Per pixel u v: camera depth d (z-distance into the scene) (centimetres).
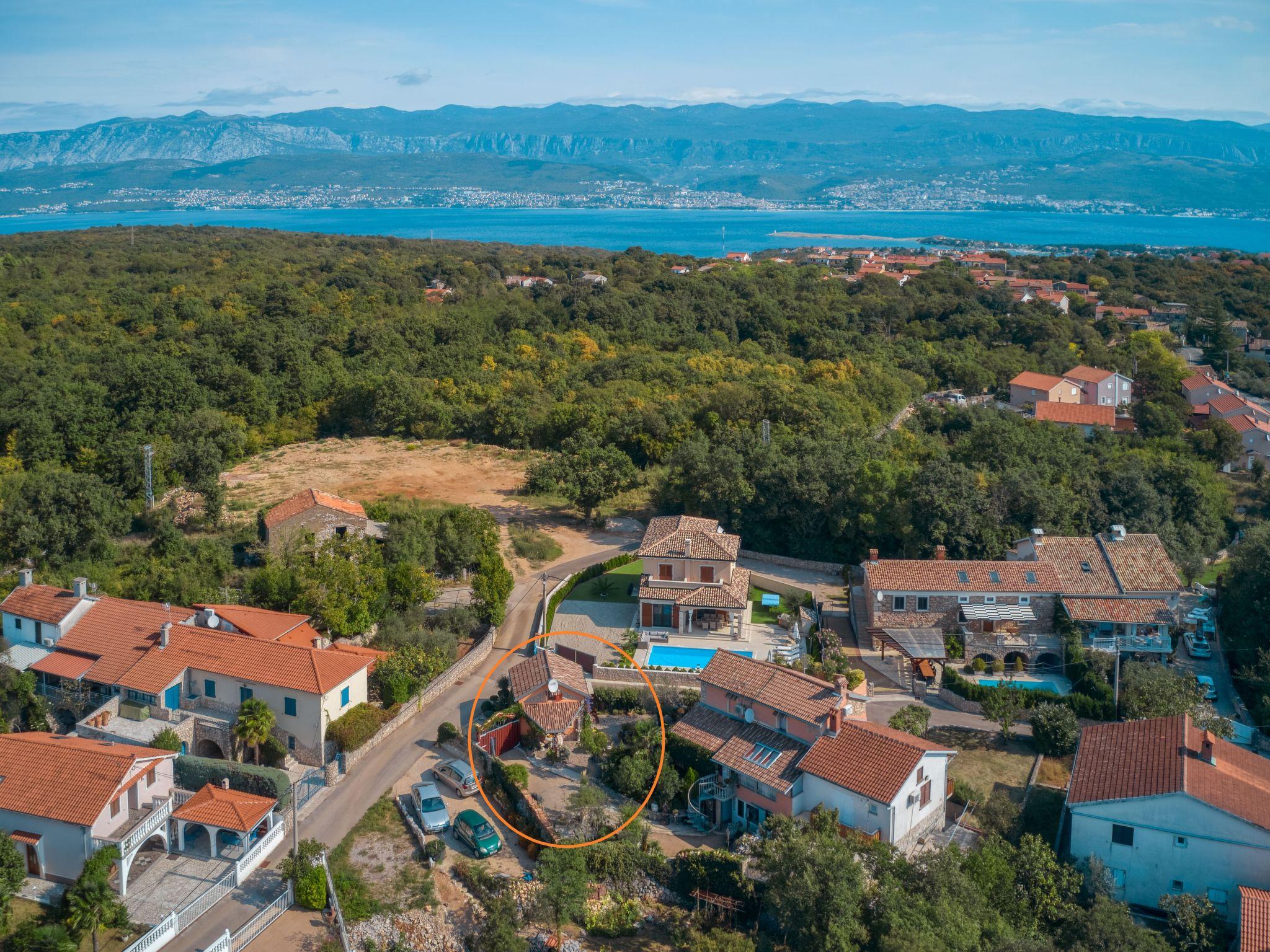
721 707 5853
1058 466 10038
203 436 10812
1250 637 7250
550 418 12400
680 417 11606
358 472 11225
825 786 5062
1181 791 4719
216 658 5959
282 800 5178
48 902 4528
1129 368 17138
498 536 8794
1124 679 6525
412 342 16600
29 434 10562
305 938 4372
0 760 4906
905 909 4131
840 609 8044
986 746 6156
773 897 4316
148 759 4969
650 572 7581
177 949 4241
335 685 5800
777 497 9044
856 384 14488
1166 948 4234
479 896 4731
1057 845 5150
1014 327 19462
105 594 7425
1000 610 7262
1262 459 13412
